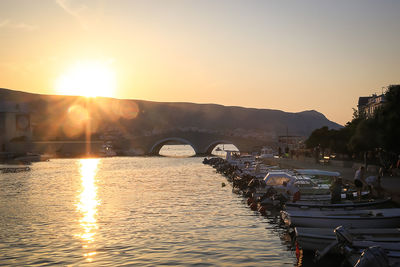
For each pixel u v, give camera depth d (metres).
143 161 144.88
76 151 184.00
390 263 14.66
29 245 23.16
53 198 44.56
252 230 26.55
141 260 19.92
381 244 16.53
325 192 33.75
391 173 41.12
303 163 71.69
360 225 21.20
